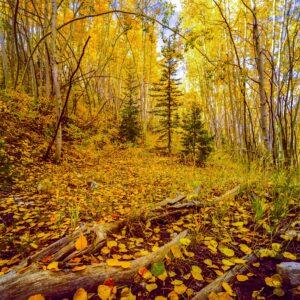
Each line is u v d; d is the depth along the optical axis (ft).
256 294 5.75
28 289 5.47
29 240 8.39
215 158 37.47
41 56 46.42
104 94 78.89
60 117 24.67
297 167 16.90
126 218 9.61
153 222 9.87
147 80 85.61
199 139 40.40
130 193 16.05
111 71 85.71
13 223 10.42
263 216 9.87
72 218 9.89
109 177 21.67
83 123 47.83
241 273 6.55
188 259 7.23
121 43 82.33
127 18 49.26
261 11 38.73
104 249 7.43
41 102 36.78
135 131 55.06
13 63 50.98
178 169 30.14
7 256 7.77
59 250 6.98
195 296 5.74
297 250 7.50
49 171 21.22
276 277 6.20
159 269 6.20
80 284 5.87
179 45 37.22
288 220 9.28
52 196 14.24
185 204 11.08
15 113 31.48
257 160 19.44
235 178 16.30
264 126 22.29
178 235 8.25
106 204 12.69
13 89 36.73
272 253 7.13
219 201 11.62
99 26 72.59
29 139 28.76
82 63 75.36
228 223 9.44
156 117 98.43
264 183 13.41
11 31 49.52
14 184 15.98
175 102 56.54
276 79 25.67
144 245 8.14
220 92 71.15
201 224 9.29
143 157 43.06
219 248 7.61
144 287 6.15
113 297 5.66
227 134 65.10
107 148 42.24
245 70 23.38
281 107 21.93
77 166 26.04
